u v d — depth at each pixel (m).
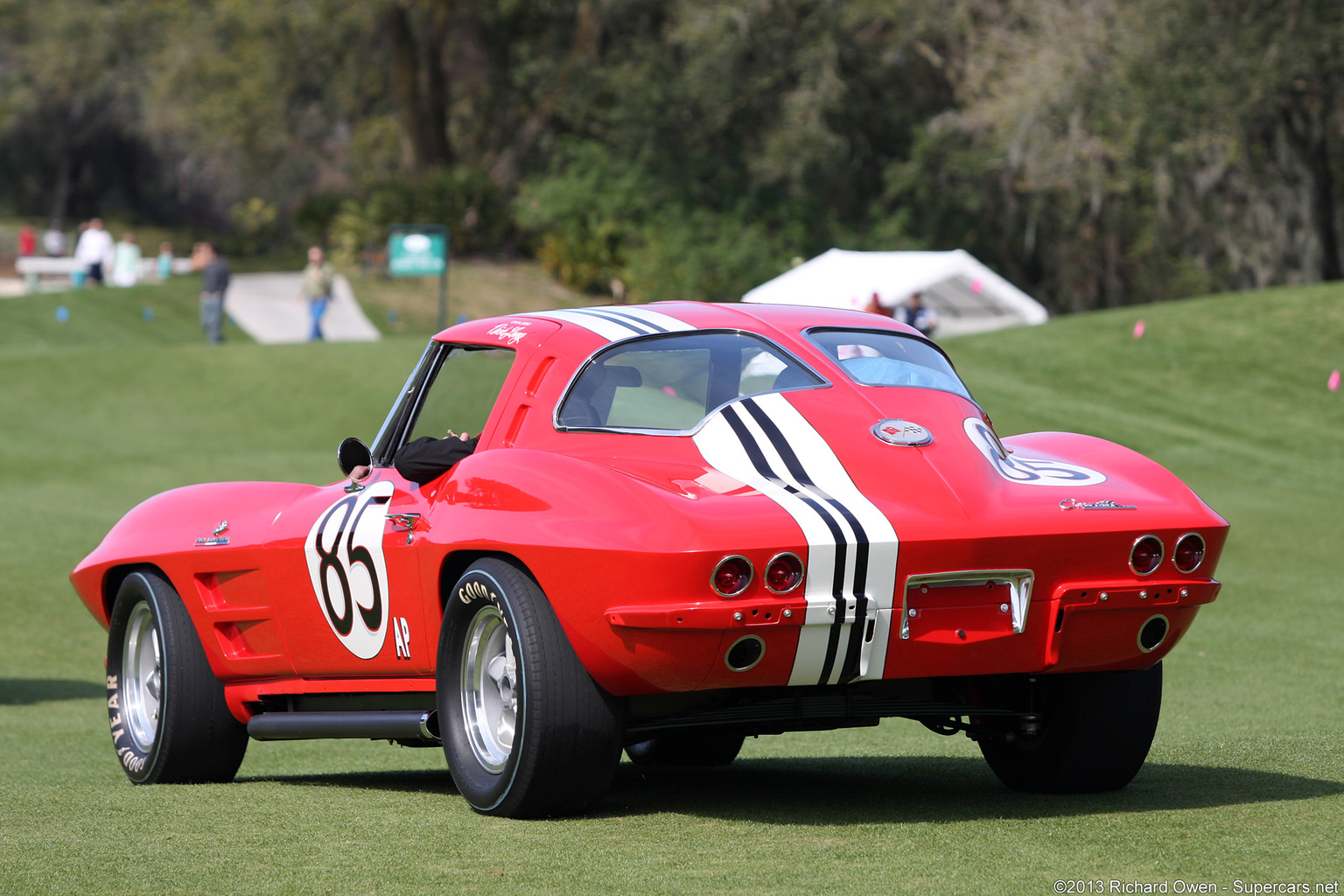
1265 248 166.88
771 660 15.50
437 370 19.98
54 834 16.38
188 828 16.66
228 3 170.00
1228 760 20.95
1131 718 18.22
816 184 187.88
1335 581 50.62
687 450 16.92
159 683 22.02
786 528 15.25
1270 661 35.88
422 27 191.62
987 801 18.22
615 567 15.30
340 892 13.31
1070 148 148.62
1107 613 16.53
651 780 20.88
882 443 16.69
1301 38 132.00
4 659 39.44
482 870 14.12
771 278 176.88
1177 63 135.25
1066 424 86.06
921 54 180.38
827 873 13.77
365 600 19.16
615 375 17.84
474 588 16.98
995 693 18.61
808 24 174.12
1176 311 111.69
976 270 118.38
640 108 181.75
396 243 125.00
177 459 76.06
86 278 159.38
